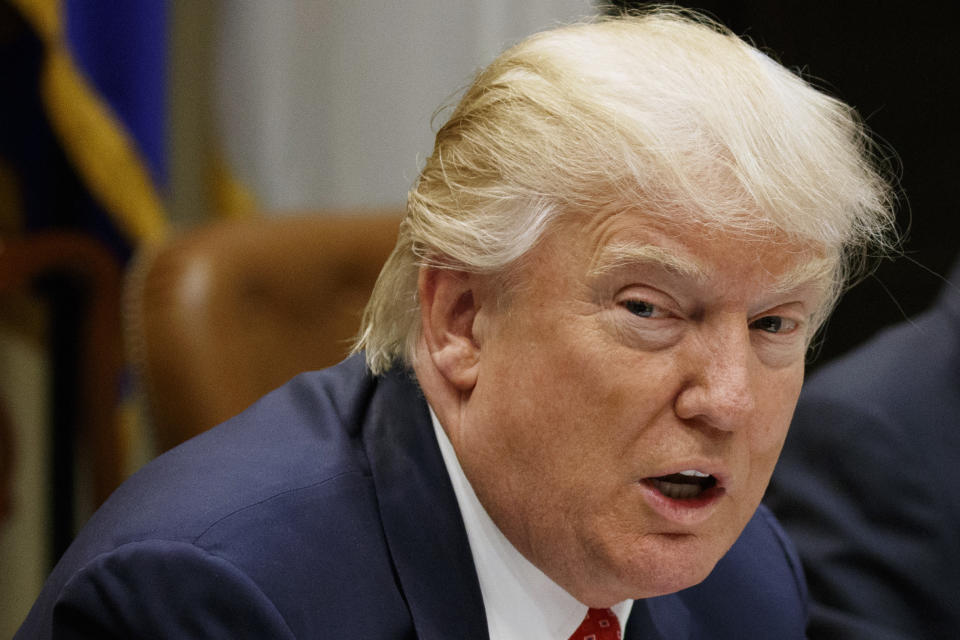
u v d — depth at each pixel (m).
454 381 1.65
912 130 4.86
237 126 5.44
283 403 1.93
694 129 1.47
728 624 2.01
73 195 4.64
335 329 3.29
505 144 1.55
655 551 1.57
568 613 1.78
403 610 1.68
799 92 1.59
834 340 4.90
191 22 5.35
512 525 1.65
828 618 2.45
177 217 5.46
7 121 4.47
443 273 1.64
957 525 2.52
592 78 1.53
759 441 1.59
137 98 4.57
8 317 4.73
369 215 3.46
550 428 1.55
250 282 3.13
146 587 1.55
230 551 1.60
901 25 4.80
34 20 4.29
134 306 2.99
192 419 2.91
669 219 1.46
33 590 5.08
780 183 1.46
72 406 4.34
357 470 1.78
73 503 4.42
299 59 5.42
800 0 4.79
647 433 1.53
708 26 1.79
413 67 5.37
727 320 1.50
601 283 1.49
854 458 2.56
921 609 2.46
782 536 2.21
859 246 1.71
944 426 2.62
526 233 1.52
